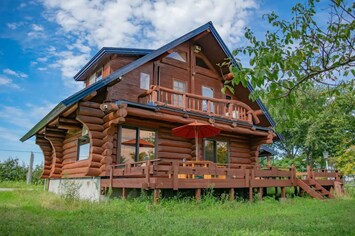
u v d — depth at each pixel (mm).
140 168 8977
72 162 13344
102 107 10086
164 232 5195
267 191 14523
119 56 12953
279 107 3627
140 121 12016
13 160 27250
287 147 33344
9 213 7617
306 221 6680
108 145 10695
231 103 13609
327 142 26641
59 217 7031
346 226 6047
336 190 14438
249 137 16094
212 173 9828
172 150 12914
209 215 7629
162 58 13117
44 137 15844
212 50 15250
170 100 13484
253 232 5309
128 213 7477
